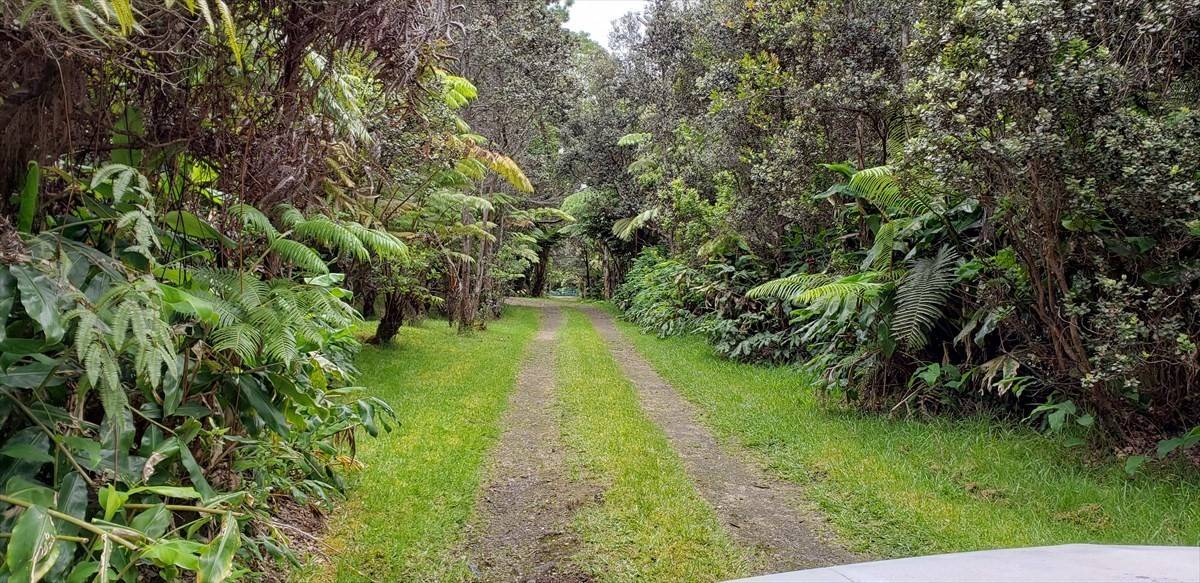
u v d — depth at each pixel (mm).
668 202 14414
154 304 1649
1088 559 1062
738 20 8992
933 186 4352
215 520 2350
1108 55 3615
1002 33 3670
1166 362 3812
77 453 1771
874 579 974
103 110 2021
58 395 1830
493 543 3205
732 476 4285
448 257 9531
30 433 1660
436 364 8578
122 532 1506
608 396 6621
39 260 1533
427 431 5055
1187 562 1039
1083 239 3904
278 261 2754
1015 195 3816
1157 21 3516
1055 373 4348
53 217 1977
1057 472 3898
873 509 3541
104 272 1753
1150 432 4148
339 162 3148
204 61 2152
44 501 1538
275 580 2656
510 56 11914
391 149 4641
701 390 7059
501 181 13836
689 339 11617
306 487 3129
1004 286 4445
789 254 9438
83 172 2045
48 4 1479
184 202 2354
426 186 6031
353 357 8234
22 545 1325
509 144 13312
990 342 5191
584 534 3234
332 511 3371
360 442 4641
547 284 42250
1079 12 3625
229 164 2316
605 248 25328
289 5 2219
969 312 5051
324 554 2930
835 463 4289
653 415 6074
